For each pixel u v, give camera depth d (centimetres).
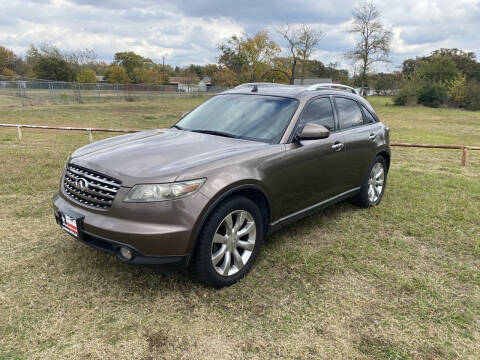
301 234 441
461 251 411
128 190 283
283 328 273
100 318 277
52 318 274
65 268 342
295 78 6259
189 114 464
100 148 354
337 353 250
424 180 719
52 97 3625
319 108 431
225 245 315
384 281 344
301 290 323
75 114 2367
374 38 5441
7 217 459
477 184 703
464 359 250
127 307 291
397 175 757
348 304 305
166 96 4947
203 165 300
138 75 7750
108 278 329
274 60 6134
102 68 9425
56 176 644
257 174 331
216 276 310
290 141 375
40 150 904
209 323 276
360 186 505
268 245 408
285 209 376
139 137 391
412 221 493
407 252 404
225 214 304
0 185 582
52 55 6700
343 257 387
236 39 6200
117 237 279
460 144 1489
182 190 282
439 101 4728
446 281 348
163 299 302
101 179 301
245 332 268
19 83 3469
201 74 11244
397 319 289
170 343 254
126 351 245
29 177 630
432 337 270
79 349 245
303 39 5831
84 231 299
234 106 432
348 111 487
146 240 274
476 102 4397
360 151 482
